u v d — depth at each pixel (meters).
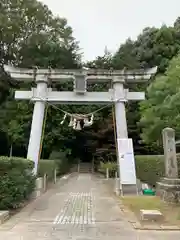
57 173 25.44
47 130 29.34
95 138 30.86
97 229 7.14
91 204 11.18
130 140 14.56
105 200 12.27
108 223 7.84
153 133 19.44
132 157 14.30
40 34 31.92
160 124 18.52
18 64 32.06
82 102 15.41
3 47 32.03
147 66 32.22
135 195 13.48
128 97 15.41
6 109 27.98
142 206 10.41
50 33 34.28
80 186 18.75
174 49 31.77
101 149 29.12
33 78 15.26
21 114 27.86
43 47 32.00
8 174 9.68
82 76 15.25
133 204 10.94
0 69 30.44
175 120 16.45
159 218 8.05
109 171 24.98
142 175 18.08
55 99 15.15
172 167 11.91
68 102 15.41
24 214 9.13
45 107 15.80
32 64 30.94
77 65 34.16
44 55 32.12
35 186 12.94
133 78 15.46
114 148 28.88
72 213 9.32
